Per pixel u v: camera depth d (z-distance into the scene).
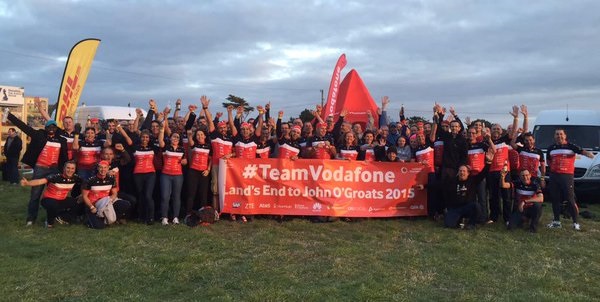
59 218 8.58
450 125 8.99
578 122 13.26
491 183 9.09
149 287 5.36
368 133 9.81
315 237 7.75
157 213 9.09
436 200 9.27
